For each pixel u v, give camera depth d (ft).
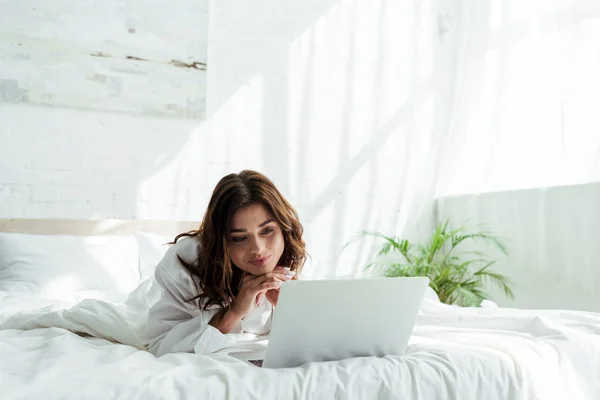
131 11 10.17
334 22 11.92
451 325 5.44
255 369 3.53
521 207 9.70
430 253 10.88
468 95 11.42
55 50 9.68
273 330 3.66
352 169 11.84
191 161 10.59
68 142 9.78
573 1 8.70
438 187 12.44
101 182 9.96
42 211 9.59
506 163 10.26
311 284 3.56
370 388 3.43
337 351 3.93
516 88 10.05
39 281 7.97
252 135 11.09
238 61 11.08
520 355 3.92
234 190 4.11
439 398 3.48
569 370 4.03
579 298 8.32
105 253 8.66
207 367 3.56
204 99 10.62
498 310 5.76
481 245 10.89
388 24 12.34
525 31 9.89
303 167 11.46
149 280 5.81
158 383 3.21
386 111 12.19
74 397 3.00
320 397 3.30
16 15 9.48
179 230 10.18
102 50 9.96
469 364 3.72
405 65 12.41
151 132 10.33
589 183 8.11
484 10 11.05
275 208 4.20
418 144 12.42
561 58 8.91
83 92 9.83
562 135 8.82
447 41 12.66
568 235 8.54
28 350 4.27
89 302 5.26
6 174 9.41
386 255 12.01
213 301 4.25
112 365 3.55
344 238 11.68
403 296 3.91
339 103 11.83
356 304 3.77
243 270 4.43
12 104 9.46
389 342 4.04
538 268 9.26
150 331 4.44
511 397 3.63
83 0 9.87
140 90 10.19
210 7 10.90
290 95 11.45
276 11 11.44
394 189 12.16
